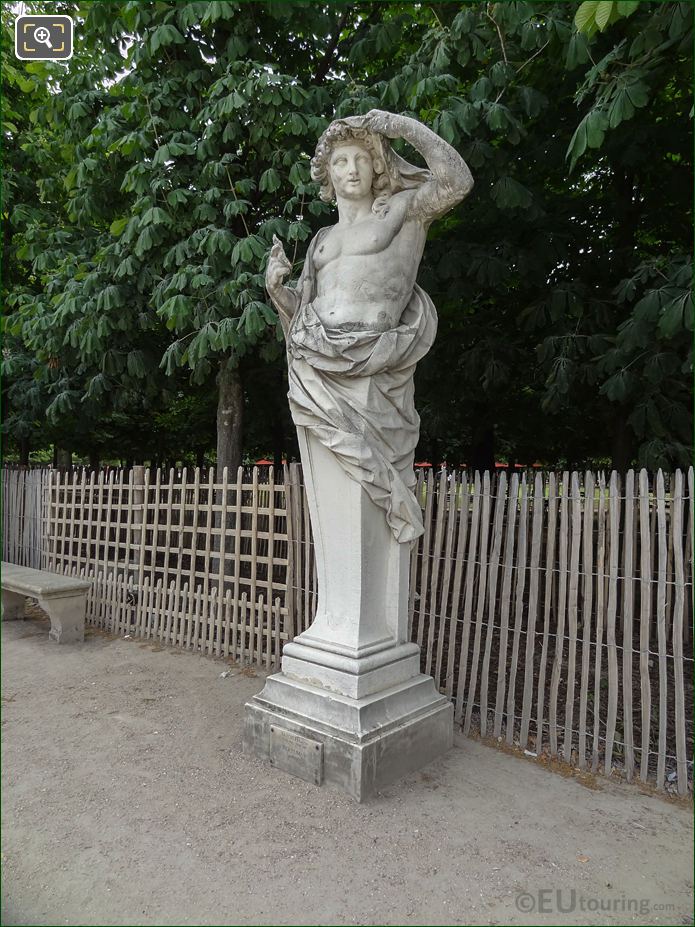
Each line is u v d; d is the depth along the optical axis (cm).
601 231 679
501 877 263
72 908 244
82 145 563
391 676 353
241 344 523
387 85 502
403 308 363
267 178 523
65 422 972
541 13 447
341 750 322
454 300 633
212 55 583
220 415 706
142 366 627
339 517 356
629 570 345
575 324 584
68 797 323
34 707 443
